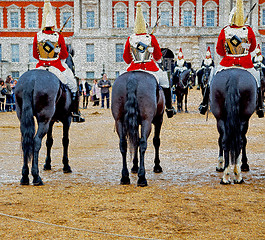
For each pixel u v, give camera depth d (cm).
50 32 1056
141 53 1023
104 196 848
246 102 928
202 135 1839
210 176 1049
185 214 726
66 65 1108
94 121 2506
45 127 932
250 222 685
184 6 6278
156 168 1102
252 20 6216
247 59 1035
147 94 902
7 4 6425
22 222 688
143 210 750
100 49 6297
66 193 874
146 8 6309
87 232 642
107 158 1331
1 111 3381
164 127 2128
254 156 1329
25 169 947
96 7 6325
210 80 1131
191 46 6156
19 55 6494
